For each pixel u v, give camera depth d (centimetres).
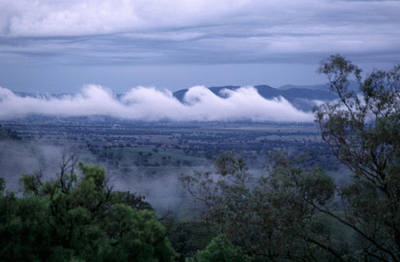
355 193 2722
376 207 2558
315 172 2656
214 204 2812
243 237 2686
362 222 2861
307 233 2623
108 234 2683
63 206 2477
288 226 2569
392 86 2706
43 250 2370
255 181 2755
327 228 2802
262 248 2723
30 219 2402
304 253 2752
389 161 2616
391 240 2942
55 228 2406
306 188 2631
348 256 2967
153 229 2661
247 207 2645
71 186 2586
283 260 3238
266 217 2575
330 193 2634
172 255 2769
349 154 2633
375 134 2494
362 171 2634
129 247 2527
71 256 2322
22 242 2341
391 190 2627
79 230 2433
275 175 2680
